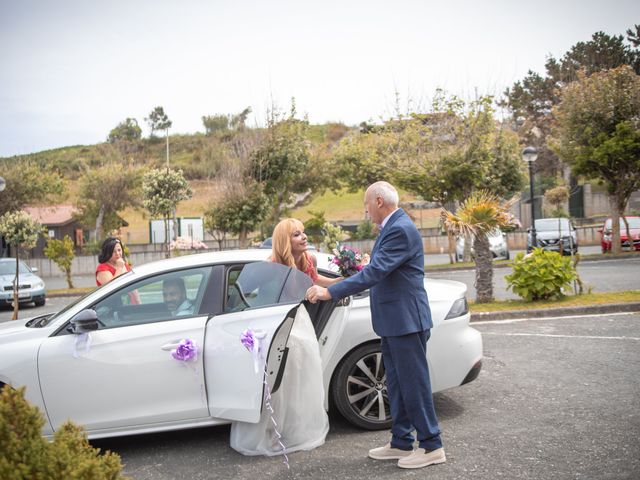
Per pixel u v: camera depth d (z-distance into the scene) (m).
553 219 26.62
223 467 4.30
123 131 113.06
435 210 53.47
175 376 4.57
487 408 5.33
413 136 22.67
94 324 4.50
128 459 4.59
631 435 4.44
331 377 4.95
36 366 4.48
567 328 8.79
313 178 40.66
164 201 30.16
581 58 52.03
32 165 41.53
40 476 2.11
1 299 16.52
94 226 44.44
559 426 4.74
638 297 10.54
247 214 26.42
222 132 109.06
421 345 4.12
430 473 3.96
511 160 23.00
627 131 22.66
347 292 4.00
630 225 26.61
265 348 4.34
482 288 11.22
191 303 4.79
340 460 4.29
